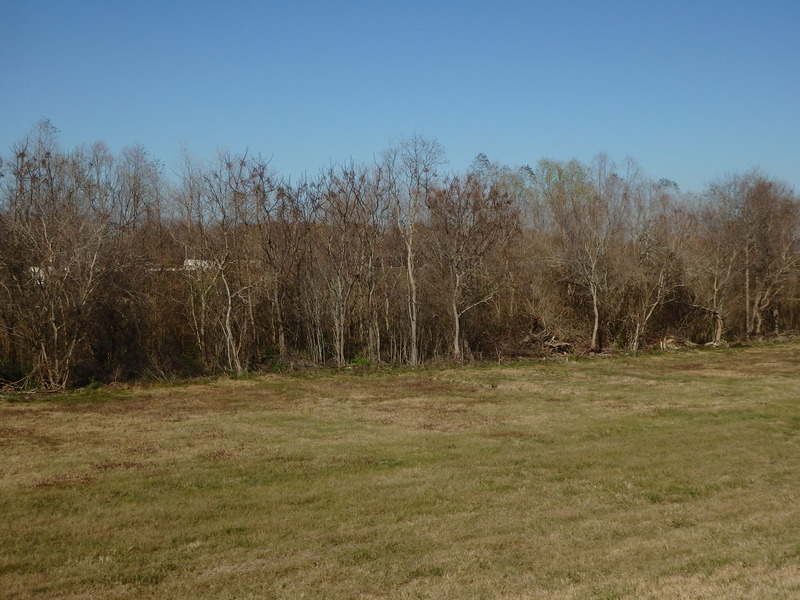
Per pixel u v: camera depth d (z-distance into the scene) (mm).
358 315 35000
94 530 9984
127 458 14641
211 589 7910
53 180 31484
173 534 9844
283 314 33938
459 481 12867
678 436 17016
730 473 13398
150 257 31625
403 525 10289
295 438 16984
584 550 9078
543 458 14727
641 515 10711
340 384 27828
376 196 34625
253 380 28484
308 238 34344
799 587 7000
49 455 14836
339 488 12359
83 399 23047
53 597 7691
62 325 25109
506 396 24547
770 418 19500
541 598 7324
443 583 7996
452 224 35375
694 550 8859
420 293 35344
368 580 8133
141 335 29312
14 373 25766
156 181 37625
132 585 8039
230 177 32406
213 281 30750
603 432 17672
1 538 9609
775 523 10125
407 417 20188
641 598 7031
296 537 9773
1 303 25062
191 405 22297
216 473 13391
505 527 10172
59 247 25531
